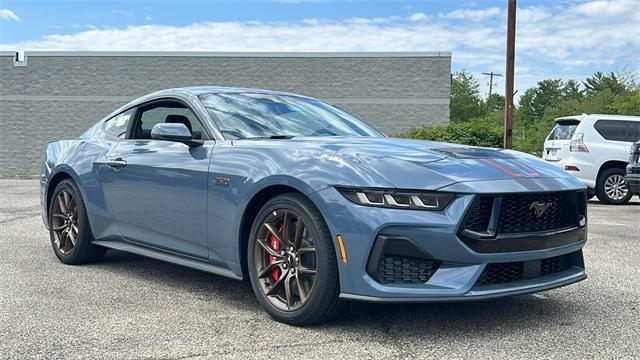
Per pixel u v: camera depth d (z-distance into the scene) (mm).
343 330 3311
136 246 4578
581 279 3582
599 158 11734
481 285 3135
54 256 5555
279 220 3488
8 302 3924
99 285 4402
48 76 26609
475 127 20297
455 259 3041
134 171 4398
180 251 4117
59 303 3902
